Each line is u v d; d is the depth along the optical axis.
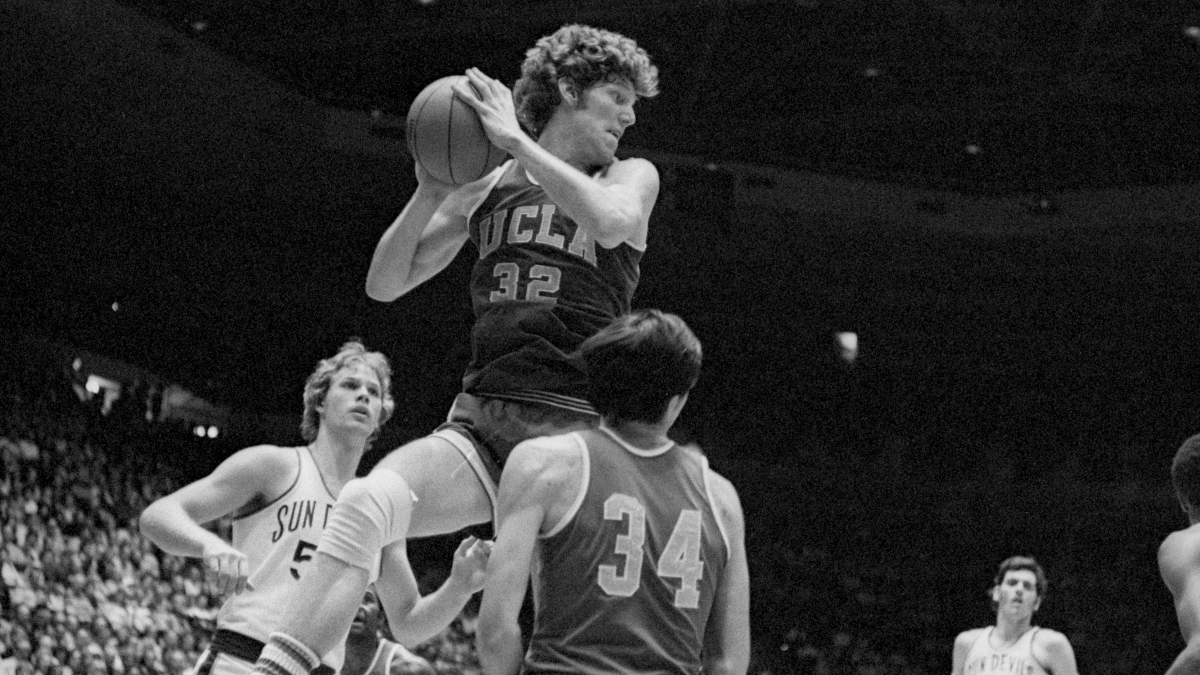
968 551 26.44
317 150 22.61
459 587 4.59
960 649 8.34
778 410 26.88
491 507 3.87
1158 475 25.81
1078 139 26.28
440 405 24.53
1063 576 25.58
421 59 24.38
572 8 21.83
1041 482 26.44
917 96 25.88
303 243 23.98
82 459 18.00
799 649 23.91
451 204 4.21
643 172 3.98
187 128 21.08
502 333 3.90
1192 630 4.45
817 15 24.03
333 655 4.76
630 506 3.18
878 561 26.06
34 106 19.95
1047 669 8.01
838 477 26.67
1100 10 22.78
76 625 13.48
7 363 20.52
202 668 4.85
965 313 26.80
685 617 3.17
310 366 24.30
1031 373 27.09
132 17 18.67
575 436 3.26
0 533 14.25
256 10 21.25
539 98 4.06
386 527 3.60
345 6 21.48
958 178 27.47
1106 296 26.41
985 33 23.67
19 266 21.27
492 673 3.07
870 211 25.70
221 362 23.73
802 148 27.14
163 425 21.02
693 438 26.34
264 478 4.95
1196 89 23.58
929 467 26.73
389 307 24.64
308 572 3.53
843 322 26.83
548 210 3.94
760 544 25.84
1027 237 25.73
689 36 24.30
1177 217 24.48
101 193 22.02
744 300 26.45
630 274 4.00
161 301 23.06
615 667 3.08
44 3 17.38
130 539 16.44
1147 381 26.64
